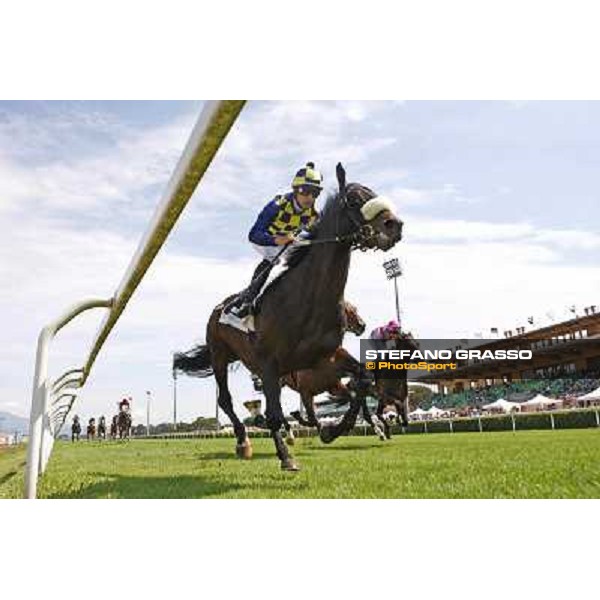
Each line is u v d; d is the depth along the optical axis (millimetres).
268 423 4203
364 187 3965
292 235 4688
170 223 2705
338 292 4000
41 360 3346
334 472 4348
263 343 4211
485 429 17156
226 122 1961
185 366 6816
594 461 4289
